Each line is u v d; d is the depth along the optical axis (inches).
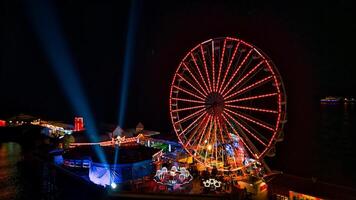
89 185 1181.7
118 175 1181.1
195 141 1309.1
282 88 1098.7
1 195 1301.7
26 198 1284.4
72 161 1374.3
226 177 1195.3
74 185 1258.0
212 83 1241.4
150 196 1076.5
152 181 1198.9
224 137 1270.9
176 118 1332.4
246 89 1172.5
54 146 1674.5
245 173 1214.3
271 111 1105.4
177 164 1359.5
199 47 1267.2
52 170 1424.7
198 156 1261.1
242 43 1159.6
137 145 1478.8
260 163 1157.7
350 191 936.3
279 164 2306.8
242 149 1268.5
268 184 1025.5
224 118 1209.4
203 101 1256.8
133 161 1217.4
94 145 1536.7
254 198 1095.0
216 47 1246.9
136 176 1206.9
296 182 1010.7
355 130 3553.2
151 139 1729.8
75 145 1593.3
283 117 1090.1
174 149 1630.2
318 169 2201.0
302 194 940.0
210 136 1289.4
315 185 978.7
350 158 2488.9
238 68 1179.9
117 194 1091.9
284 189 980.6
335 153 2657.5
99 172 1210.0
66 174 1321.4
